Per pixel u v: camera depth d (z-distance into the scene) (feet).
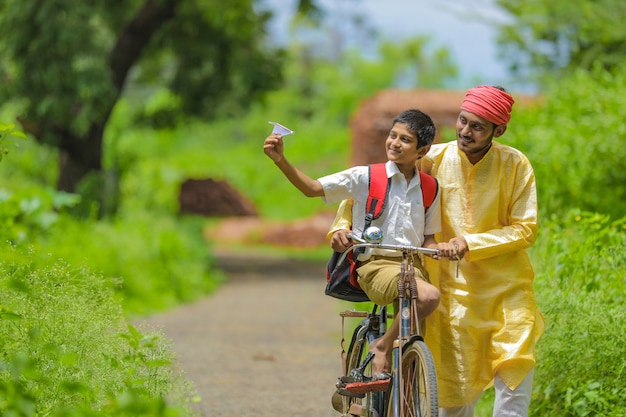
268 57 121.08
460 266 25.26
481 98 24.47
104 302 27.91
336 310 73.72
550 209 45.75
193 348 51.65
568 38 75.20
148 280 75.36
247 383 41.29
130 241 79.05
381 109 119.65
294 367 46.11
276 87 121.49
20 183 94.17
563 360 30.09
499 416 24.64
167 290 78.74
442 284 25.38
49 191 64.49
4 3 89.71
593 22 69.46
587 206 47.57
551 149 48.47
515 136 49.70
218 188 146.72
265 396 38.24
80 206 93.56
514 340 24.68
